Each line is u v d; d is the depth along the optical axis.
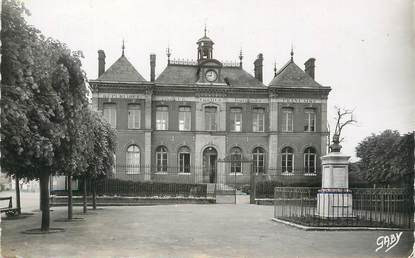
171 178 43.88
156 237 15.49
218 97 44.88
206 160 44.66
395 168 25.61
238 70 47.25
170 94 44.44
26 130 12.12
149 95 43.62
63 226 18.62
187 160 44.41
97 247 13.38
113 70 43.94
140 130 43.44
